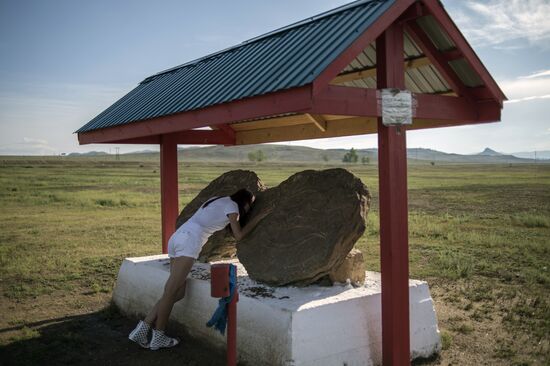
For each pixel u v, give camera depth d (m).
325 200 5.32
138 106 6.43
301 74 3.66
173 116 5.11
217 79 5.24
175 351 5.21
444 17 4.21
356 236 5.04
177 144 7.54
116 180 46.84
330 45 3.93
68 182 43.00
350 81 6.36
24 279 8.63
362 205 5.07
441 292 7.54
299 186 5.71
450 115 4.75
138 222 16.45
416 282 5.21
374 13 4.02
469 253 10.66
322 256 4.91
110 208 21.45
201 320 5.37
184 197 26.67
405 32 4.71
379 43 4.20
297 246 5.18
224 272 3.59
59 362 4.97
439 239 12.71
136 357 5.09
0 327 6.10
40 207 21.78
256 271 5.36
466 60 4.46
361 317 4.67
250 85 4.16
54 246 11.91
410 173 85.94
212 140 8.05
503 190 35.38
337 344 4.45
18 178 49.59
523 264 9.48
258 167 113.94
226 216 5.29
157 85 7.25
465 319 6.23
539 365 4.77
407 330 4.27
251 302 4.69
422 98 4.46
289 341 4.21
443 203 24.75
